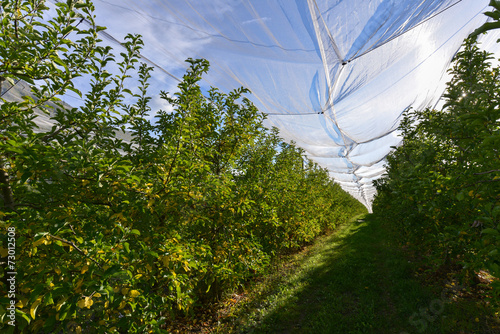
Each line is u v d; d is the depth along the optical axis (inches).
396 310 146.0
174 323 139.9
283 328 137.2
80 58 77.2
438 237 121.7
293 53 95.1
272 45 91.7
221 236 148.3
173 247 80.5
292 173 268.5
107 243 66.3
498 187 77.9
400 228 210.2
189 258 84.2
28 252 63.7
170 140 102.3
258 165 194.7
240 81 120.3
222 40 90.4
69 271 61.8
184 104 104.7
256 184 163.9
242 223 157.9
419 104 175.5
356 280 192.5
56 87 72.1
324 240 371.9
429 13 86.0
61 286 52.6
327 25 81.0
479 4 97.0
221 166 157.6
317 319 141.4
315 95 126.7
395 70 119.6
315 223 352.5
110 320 67.1
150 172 91.6
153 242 82.3
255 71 110.9
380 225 420.2
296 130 192.7
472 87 96.7
